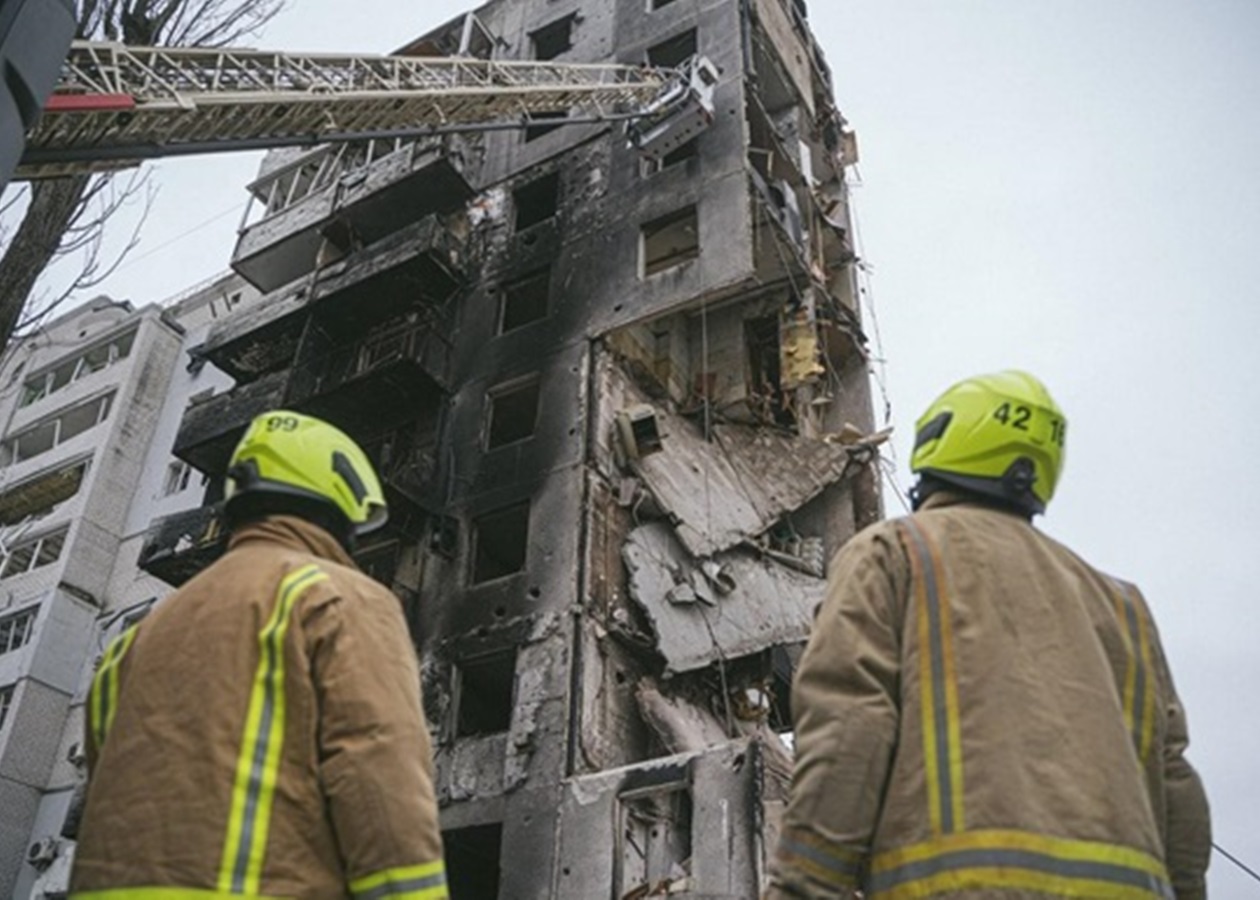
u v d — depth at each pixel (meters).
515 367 19.45
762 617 17.39
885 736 2.04
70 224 8.72
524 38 26.28
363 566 18.84
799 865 1.98
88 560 31.72
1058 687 2.05
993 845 1.85
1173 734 2.31
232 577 2.26
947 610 2.17
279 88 13.28
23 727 28.19
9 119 3.83
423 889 1.87
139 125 10.30
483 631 16.08
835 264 25.25
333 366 21.81
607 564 16.30
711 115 19.88
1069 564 2.37
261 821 1.90
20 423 37.62
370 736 1.98
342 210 23.78
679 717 15.16
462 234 22.77
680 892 11.98
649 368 20.36
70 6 4.17
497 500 17.59
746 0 23.62
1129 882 1.82
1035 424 2.49
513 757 14.45
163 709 2.03
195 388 35.41
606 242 20.19
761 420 20.70
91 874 1.86
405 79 16.50
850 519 20.64
